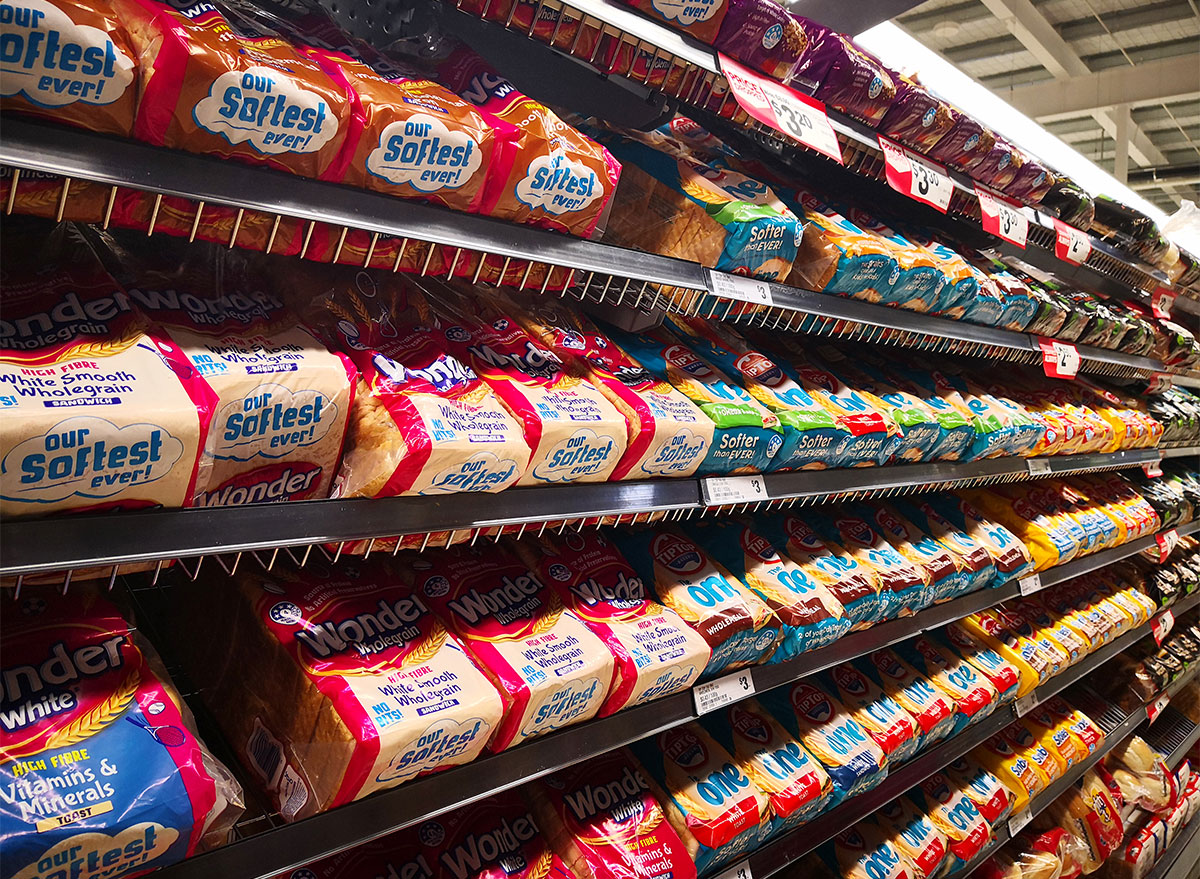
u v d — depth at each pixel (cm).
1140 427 299
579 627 124
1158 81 363
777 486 152
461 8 117
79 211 76
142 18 71
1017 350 233
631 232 140
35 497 71
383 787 97
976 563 213
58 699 81
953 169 194
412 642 107
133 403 75
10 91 65
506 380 112
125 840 76
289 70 80
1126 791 323
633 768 143
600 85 152
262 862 88
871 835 195
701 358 155
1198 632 406
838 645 173
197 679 114
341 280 111
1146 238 281
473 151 95
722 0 125
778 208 141
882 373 210
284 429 90
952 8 318
